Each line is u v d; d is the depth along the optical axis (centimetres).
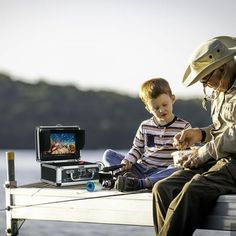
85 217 564
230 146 493
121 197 546
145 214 538
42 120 5334
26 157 3478
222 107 510
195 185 484
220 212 494
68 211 571
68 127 639
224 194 493
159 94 611
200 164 514
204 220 501
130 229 750
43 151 621
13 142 5291
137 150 631
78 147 642
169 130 617
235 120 496
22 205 591
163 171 562
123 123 5344
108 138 5331
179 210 480
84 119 5356
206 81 512
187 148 567
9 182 596
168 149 616
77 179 604
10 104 5362
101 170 620
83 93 5409
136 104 5350
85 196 564
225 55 502
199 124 4709
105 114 5344
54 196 577
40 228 748
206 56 506
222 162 506
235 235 512
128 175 607
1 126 5300
